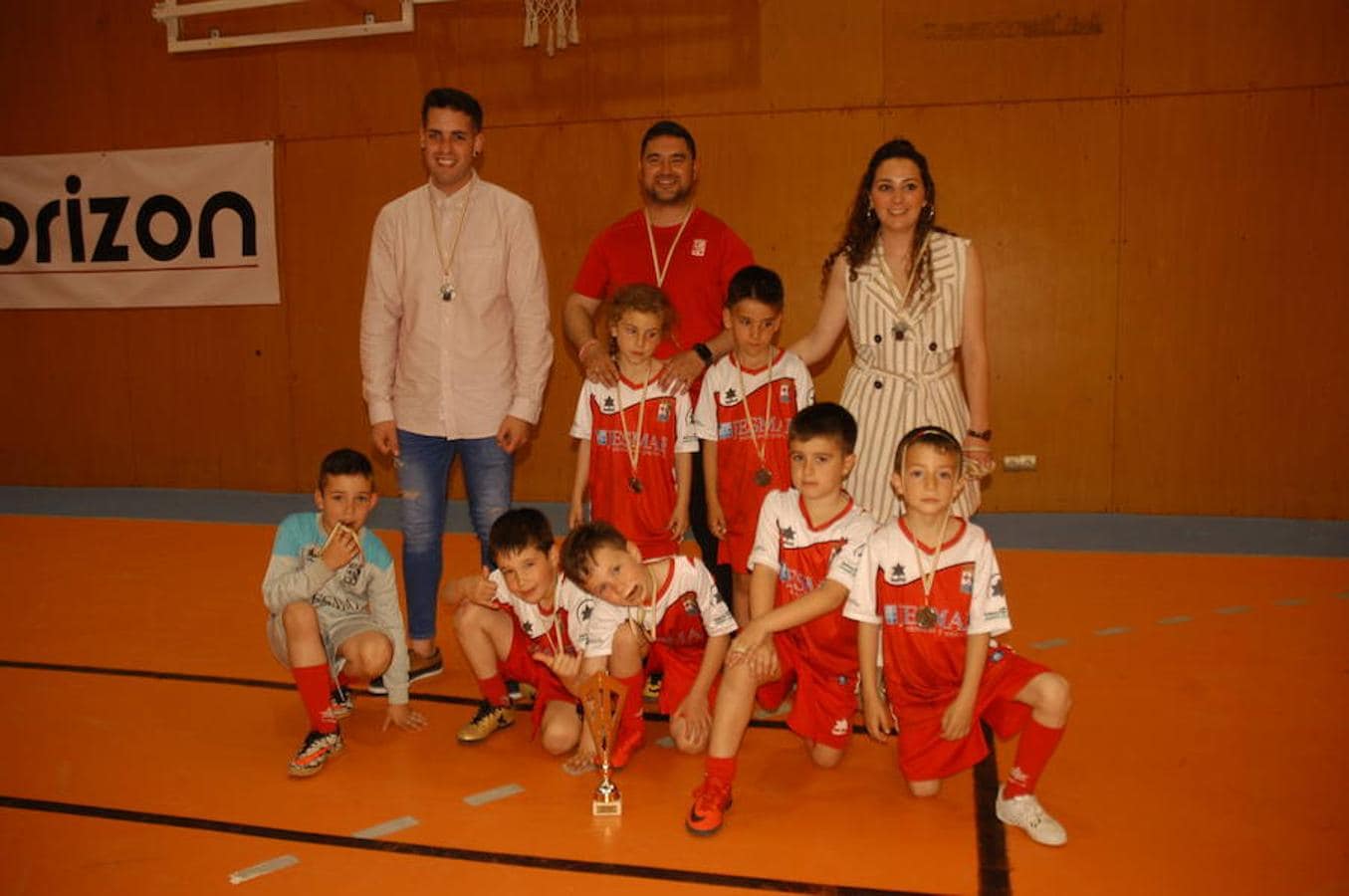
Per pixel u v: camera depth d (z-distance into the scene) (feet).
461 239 13.53
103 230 28.27
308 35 25.90
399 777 10.91
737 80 24.38
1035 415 24.17
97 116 27.96
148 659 14.51
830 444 10.41
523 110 25.41
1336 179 22.36
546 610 11.19
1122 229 23.34
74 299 28.73
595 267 14.10
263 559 20.17
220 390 28.12
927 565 9.89
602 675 10.00
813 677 10.83
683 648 11.60
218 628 15.83
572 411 25.90
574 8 24.48
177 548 21.13
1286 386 23.06
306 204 26.89
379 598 11.84
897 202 11.18
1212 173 22.85
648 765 11.23
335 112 26.45
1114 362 23.73
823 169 24.25
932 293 11.44
